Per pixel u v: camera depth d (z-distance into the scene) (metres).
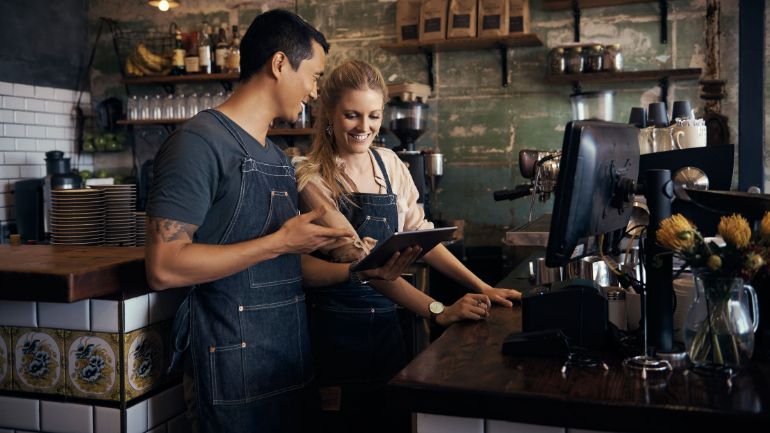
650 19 4.80
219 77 5.40
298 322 1.87
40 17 5.55
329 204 2.08
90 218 2.53
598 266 2.04
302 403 1.87
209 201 1.65
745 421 1.12
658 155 2.44
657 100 4.82
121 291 1.82
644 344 1.44
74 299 1.66
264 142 1.83
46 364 1.91
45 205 4.87
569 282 1.64
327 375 2.18
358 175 2.19
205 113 1.71
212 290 1.73
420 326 3.01
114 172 5.98
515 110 5.12
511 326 1.80
